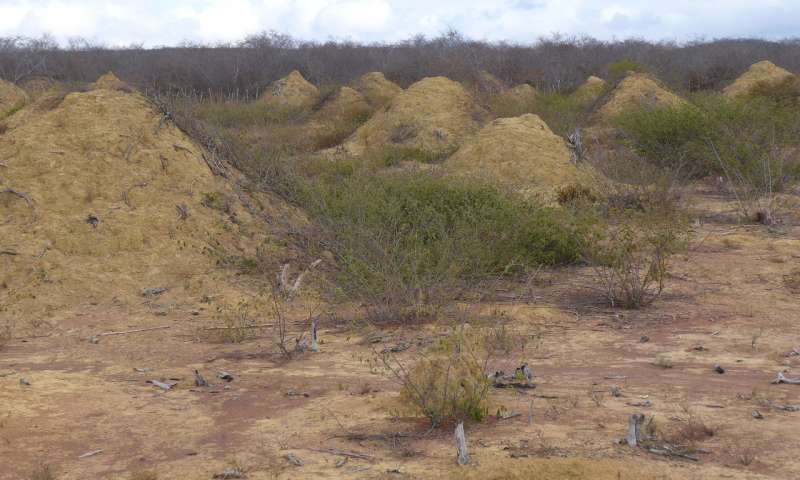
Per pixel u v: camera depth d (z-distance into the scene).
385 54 64.00
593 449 4.28
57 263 9.20
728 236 11.51
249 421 5.02
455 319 7.61
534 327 7.37
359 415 5.02
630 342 6.87
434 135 22.75
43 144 10.82
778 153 15.88
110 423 5.02
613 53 59.47
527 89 37.28
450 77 48.25
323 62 58.66
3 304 8.43
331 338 7.24
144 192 10.57
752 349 6.51
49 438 4.74
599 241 10.27
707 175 17.17
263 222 10.87
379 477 4.00
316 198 11.12
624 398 5.25
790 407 4.95
